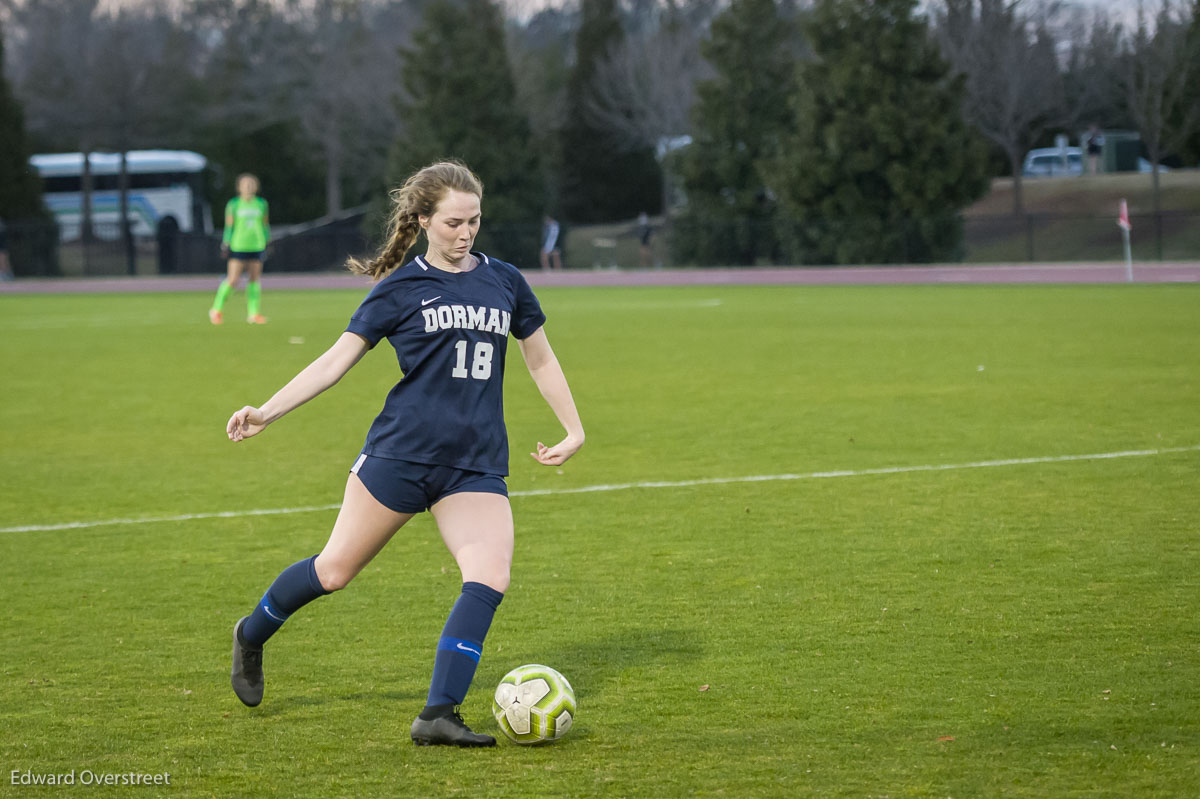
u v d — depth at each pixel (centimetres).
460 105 19612
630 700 1767
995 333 7512
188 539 2864
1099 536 2675
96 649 2053
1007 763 1509
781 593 2306
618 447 3975
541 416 4716
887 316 9112
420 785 1484
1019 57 18188
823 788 1445
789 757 1544
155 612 2273
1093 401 4697
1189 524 2770
